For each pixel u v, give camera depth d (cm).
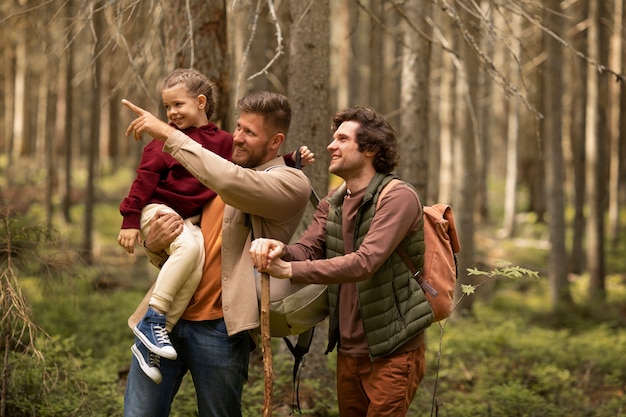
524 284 1599
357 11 636
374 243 327
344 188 363
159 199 337
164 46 581
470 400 639
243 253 338
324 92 593
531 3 578
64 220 1788
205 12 544
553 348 901
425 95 843
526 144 2595
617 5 1488
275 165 342
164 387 342
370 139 346
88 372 590
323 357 614
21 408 479
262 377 605
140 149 1493
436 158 2459
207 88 343
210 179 314
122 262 1448
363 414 374
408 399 357
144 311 347
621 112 1891
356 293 355
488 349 880
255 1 675
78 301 874
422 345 364
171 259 327
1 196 1445
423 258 353
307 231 371
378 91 1731
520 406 610
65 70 1647
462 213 1225
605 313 1280
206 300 338
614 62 1486
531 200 2512
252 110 335
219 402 342
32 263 545
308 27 585
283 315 339
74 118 3053
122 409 518
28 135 2959
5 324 466
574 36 1508
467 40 530
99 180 2559
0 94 2939
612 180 2059
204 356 337
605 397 728
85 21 511
